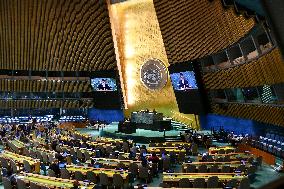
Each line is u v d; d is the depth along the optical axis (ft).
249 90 70.44
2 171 50.39
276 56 47.52
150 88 109.60
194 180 41.39
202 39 76.48
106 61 112.88
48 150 65.87
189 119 99.50
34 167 53.11
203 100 88.43
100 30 105.29
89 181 42.70
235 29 61.62
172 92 104.42
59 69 119.03
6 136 86.58
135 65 112.47
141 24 107.96
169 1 75.25
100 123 116.37
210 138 81.61
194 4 68.69
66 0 94.63
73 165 51.37
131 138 86.99
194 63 85.97
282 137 61.67
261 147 65.21
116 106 116.67
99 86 117.39
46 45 109.60
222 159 53.88
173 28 82.02
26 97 127.65
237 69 68.90
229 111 81.35
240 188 38.40
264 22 47.88
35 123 114.42
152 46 107.34
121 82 114.73
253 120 73.15
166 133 88.38
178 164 61.72
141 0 104.58
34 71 125.49
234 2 50.96
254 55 62.69
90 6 97.35
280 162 54.70
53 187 39.58
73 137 83.92
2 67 116.37
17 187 42.68
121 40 112.37
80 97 130.00
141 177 50.52
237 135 78.18
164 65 105.40
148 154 60.44
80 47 110.22
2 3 94.02
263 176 50.75
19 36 105.19
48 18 100.01
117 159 56.75
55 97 130.00
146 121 94.12
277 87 55.52
